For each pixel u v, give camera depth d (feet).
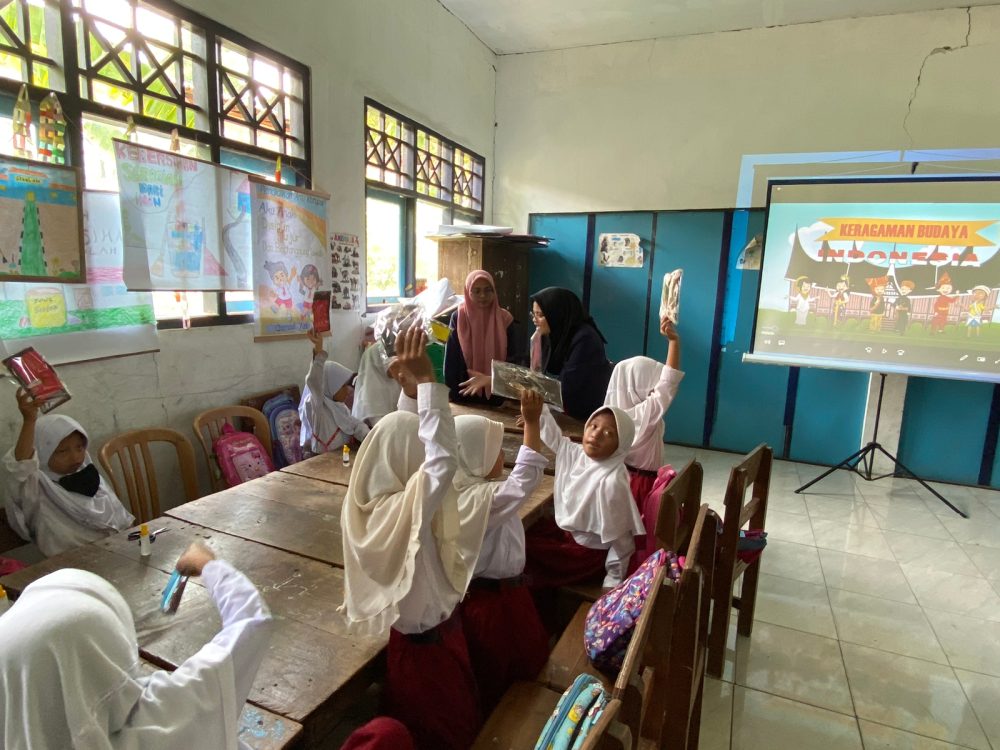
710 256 14.43
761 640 7.16
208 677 2.38
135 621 3.92
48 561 4.72
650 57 14.42
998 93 11.98
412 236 13.25
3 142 6.24
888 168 12.88
